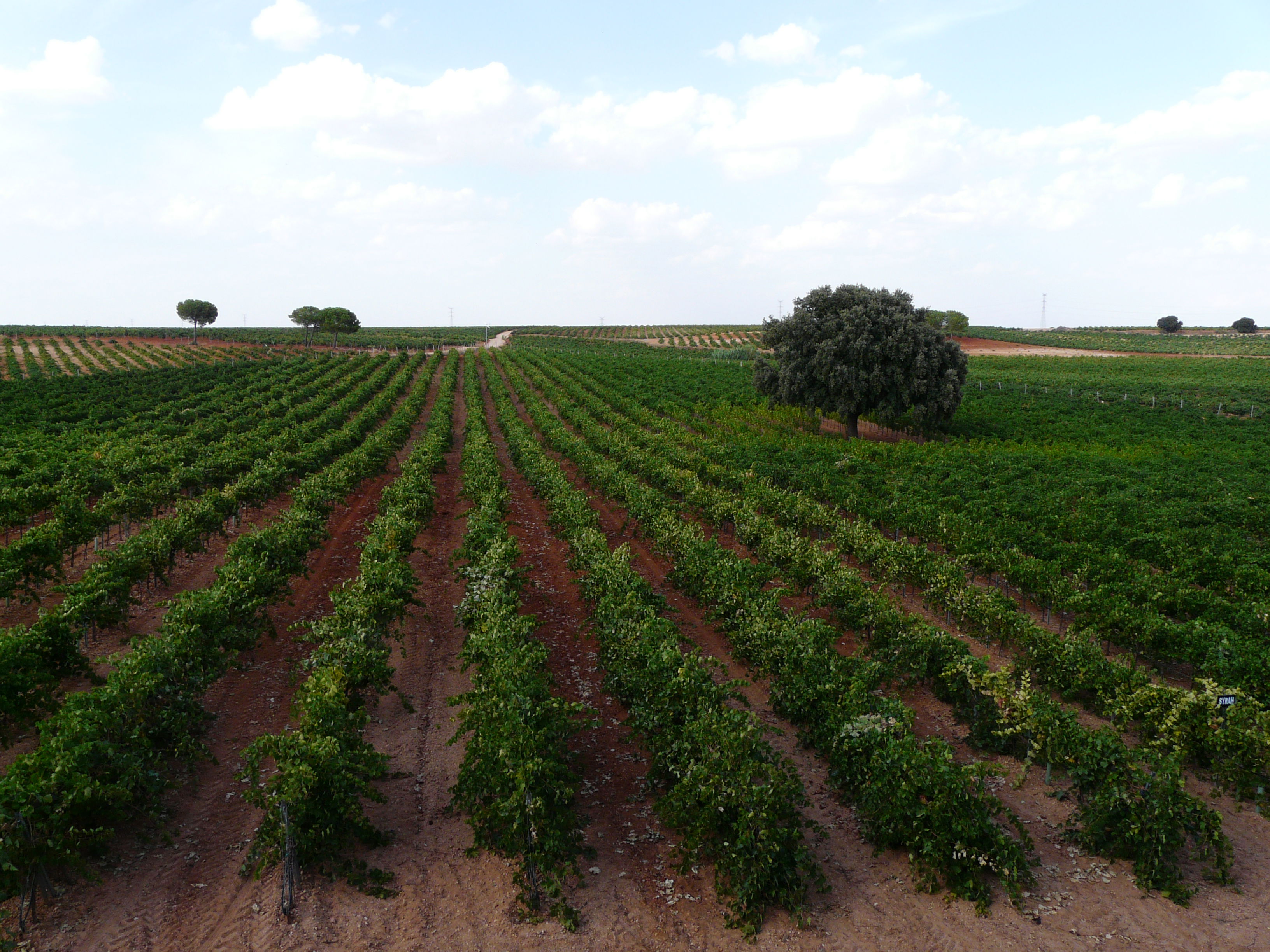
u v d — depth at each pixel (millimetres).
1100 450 46094
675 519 25969
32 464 32219
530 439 44219
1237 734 11859
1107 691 14219
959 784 9852
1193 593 18984
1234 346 142750
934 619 20312
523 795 9875
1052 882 10211
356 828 10438
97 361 104000
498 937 9156
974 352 136125
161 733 12070
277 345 132000
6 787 8523
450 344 156625
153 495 25688
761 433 53250
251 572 16984
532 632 19000
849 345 49250
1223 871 10109
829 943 9172
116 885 9664
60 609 14164
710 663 13352
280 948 8820
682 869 10188
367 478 36688
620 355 126375
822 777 12805
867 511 29406
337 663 13102
